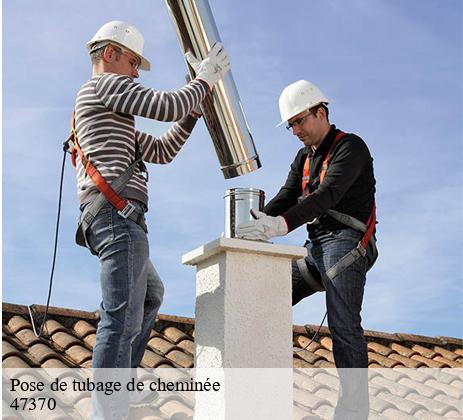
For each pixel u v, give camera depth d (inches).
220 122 164.6
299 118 175.9
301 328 294.5
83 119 145.0
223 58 156.3
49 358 212.4
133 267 138.2
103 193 140.2
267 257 150.1
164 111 140.8
